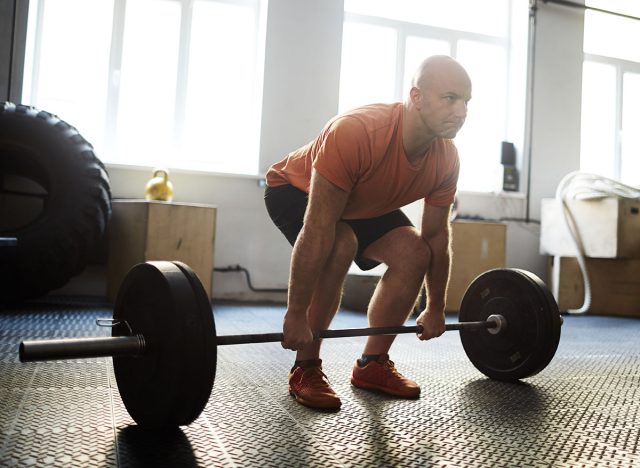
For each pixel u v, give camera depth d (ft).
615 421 4.59
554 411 4.85
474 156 16.94
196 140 14.55
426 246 5.10
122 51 13.97
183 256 11.37
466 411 4.77
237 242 13.97
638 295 14.15
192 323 3.53
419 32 16.30
